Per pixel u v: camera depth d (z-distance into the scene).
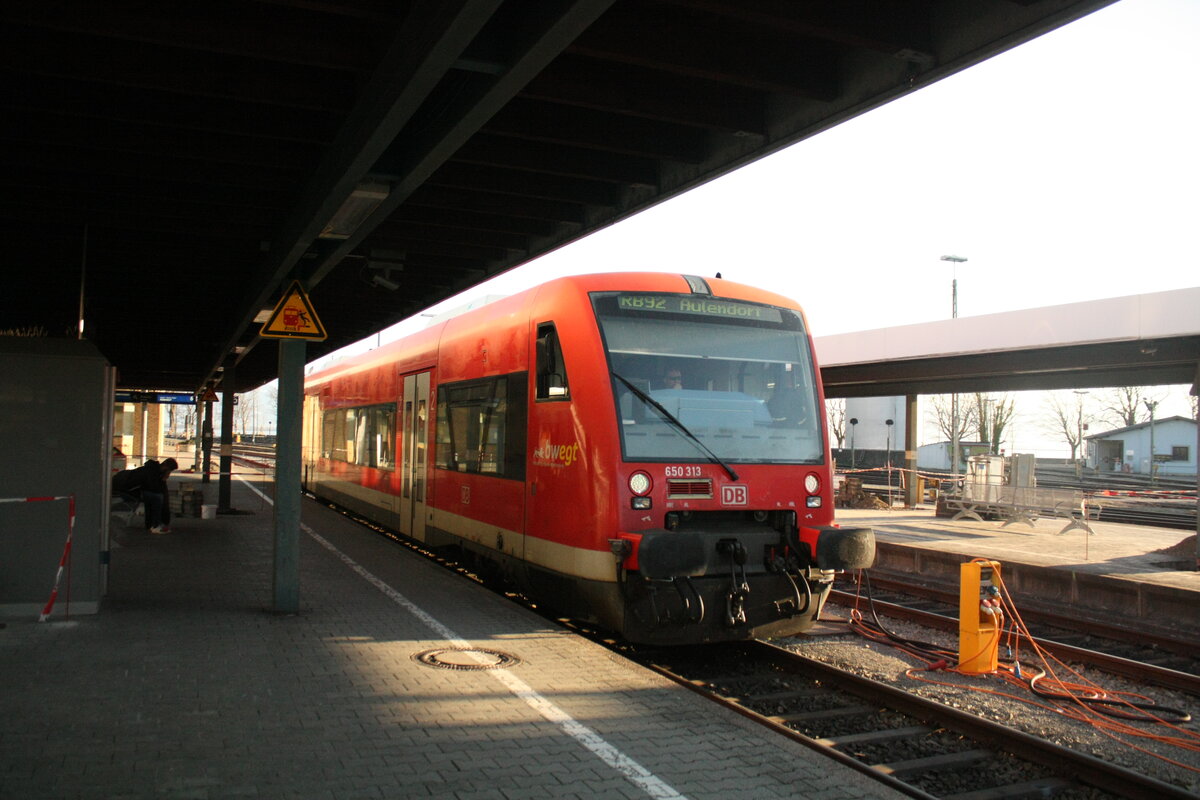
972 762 6.01
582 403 8.20
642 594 7.68
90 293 16.78
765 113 8.98
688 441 8.16
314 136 8.45
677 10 7.55
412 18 5.67
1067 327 18.48
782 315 9.11
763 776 4.99
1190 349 17.47
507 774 4.89
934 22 7.23
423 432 13.20
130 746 5.13
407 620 8.67
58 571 8.23
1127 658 9.38
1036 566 12.89
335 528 16.70
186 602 9.31
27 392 8.45
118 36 6.59
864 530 8.12
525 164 9.85
